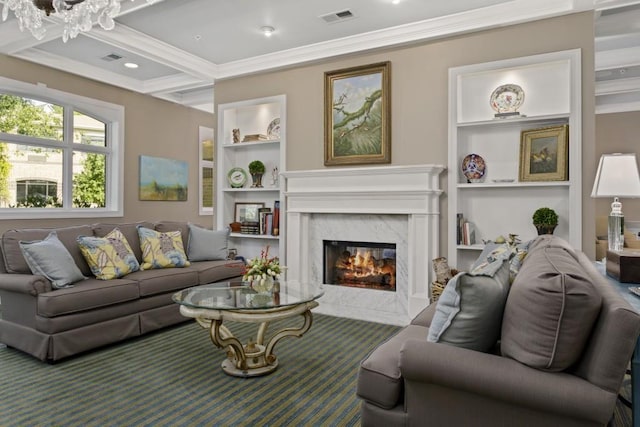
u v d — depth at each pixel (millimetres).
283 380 2678
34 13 2621
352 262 4688
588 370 1402
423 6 3725
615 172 2758
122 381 2658
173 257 4184
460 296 1602
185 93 6770
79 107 5488
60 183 5379
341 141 4594
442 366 1543
